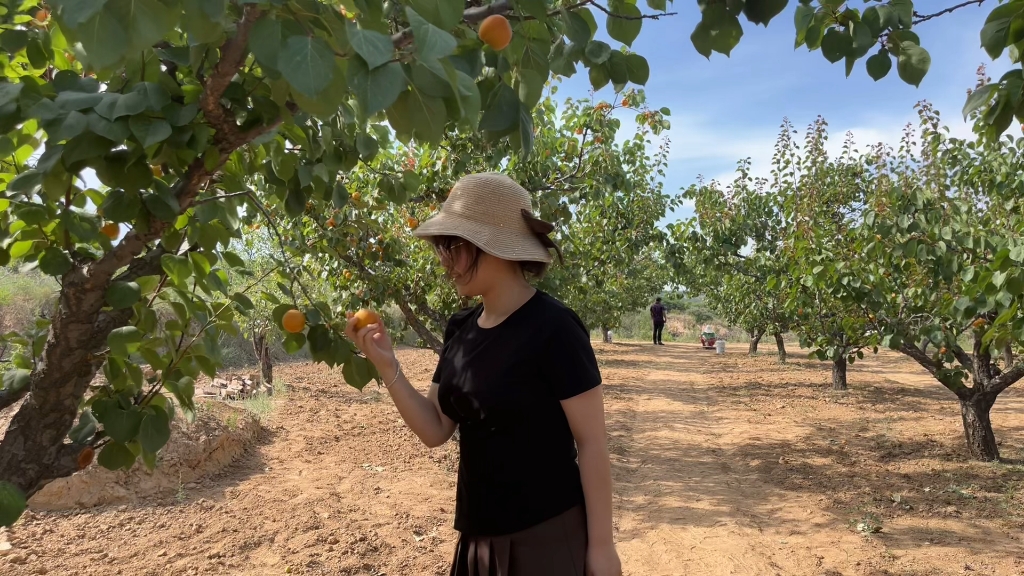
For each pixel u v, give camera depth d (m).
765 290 12.48
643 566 4.00
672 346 24.17
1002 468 5.93
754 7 1.37
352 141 2.05
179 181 1.53
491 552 1.54
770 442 7.36
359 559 3.84
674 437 7.76
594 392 1.52
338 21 0.98
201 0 0.90
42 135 1.84
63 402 1.52
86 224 1.50
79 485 4.57
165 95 1.26
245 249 6.96
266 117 1.40
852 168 10.86
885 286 6.39
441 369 1.73
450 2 1.02
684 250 11.80
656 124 5.64
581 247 7.66
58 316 1.48
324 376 12.14
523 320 1.56
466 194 1.62
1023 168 6.30
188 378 1.73
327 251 2.92
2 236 1.65
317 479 5.50
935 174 6.80
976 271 5.04
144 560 3.73
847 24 1.52
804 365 16.16
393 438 7.08
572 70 1.58
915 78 1.53
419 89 1.02
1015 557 3.98
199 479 5.26
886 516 4.80
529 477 1.50
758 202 12.23
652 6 1.48
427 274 6.21
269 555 3.87
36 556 3.71
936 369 6.36
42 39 1.56
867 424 8.26
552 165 5.91
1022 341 4.30
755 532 4.55
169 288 1.71
